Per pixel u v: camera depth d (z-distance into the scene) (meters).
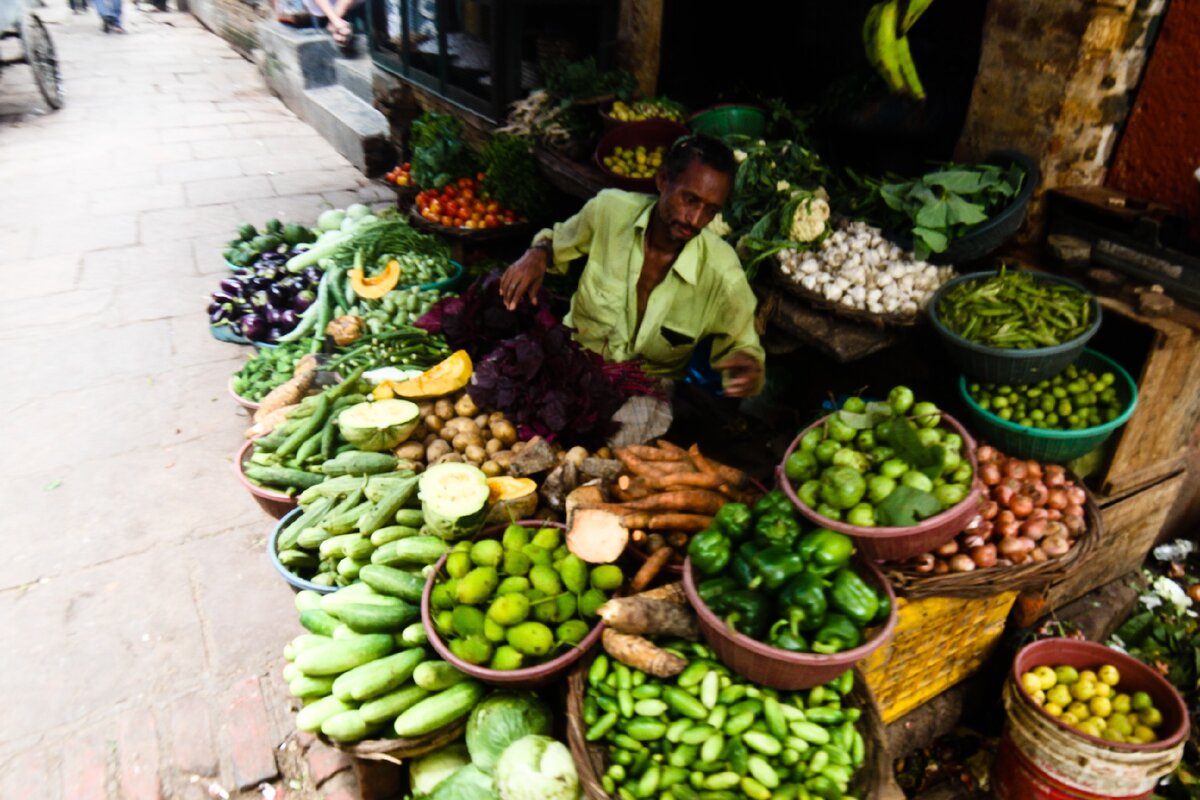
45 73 10.13
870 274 3.29
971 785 2.91
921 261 3.25
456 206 5.63
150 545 3.70
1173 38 3.04
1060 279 2.94
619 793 2.07
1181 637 3.26
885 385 3.76
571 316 3.76
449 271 5.23
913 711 2.97
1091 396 2.77
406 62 7.34
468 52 6.54
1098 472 3.06
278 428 3.51
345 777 2.81
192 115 10.27
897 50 2.87
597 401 3.27
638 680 2.24
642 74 5.72
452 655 2.34
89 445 4.31
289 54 10.09
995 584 2.50
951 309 2.97
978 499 2.32
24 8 9.52
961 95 3.83
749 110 4.57
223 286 5.37
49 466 4.15
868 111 4.00
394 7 7.55
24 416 4.51
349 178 8.32
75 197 7.54
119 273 6.13
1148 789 2.46
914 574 2.45
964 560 2.48
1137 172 3.27
